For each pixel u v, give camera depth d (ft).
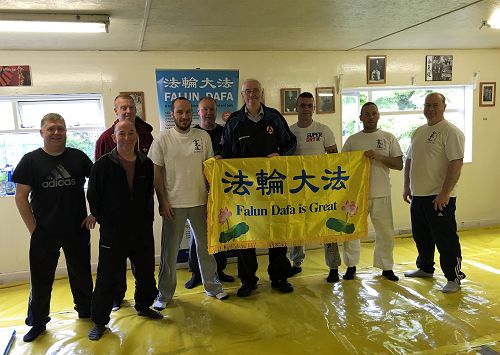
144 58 13.05
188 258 13.12
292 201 9.91
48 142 8.17
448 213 10.04
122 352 7.66
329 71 14.62
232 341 7.95
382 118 16.12
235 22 10.30
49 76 12.45
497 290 10.06
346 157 10.07
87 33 10.61
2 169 12.77
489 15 10.67
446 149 9.91
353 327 8.32
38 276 8.32
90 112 13.44
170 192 9.24
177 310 9.50
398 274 11.50
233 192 9.62
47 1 8.23
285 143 10.02
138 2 8.47
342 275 11.55
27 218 8.20
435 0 9.25
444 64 15.69
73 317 9.38
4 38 10.78
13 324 9.28
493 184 16.55
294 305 9.52
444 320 8.46
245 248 9.80
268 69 14.05
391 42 13.75
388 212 10.81
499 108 16.29
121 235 8.34
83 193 8.78
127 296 10.73
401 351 7.33
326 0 8.91
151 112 13.21
